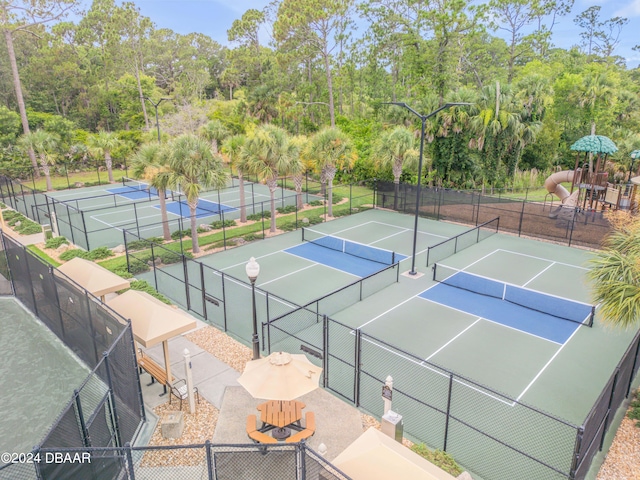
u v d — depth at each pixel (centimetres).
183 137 2198
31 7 3872
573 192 3186
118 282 1395
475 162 3409
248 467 888
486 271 2109
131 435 978
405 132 3189
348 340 1470
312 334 1506
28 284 1587
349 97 6266
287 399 888
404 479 649
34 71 6606
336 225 2962
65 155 5134
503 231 2816
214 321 1594
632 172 3412
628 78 6331
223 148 3022
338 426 1041
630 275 1040
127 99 6406
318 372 988
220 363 1316
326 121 5300
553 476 891
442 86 4119
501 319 1625
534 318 1633
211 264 2203
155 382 1221
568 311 1678
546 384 1226
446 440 958
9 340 1430
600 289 1098
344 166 3256
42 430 1016
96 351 1180
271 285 1941
